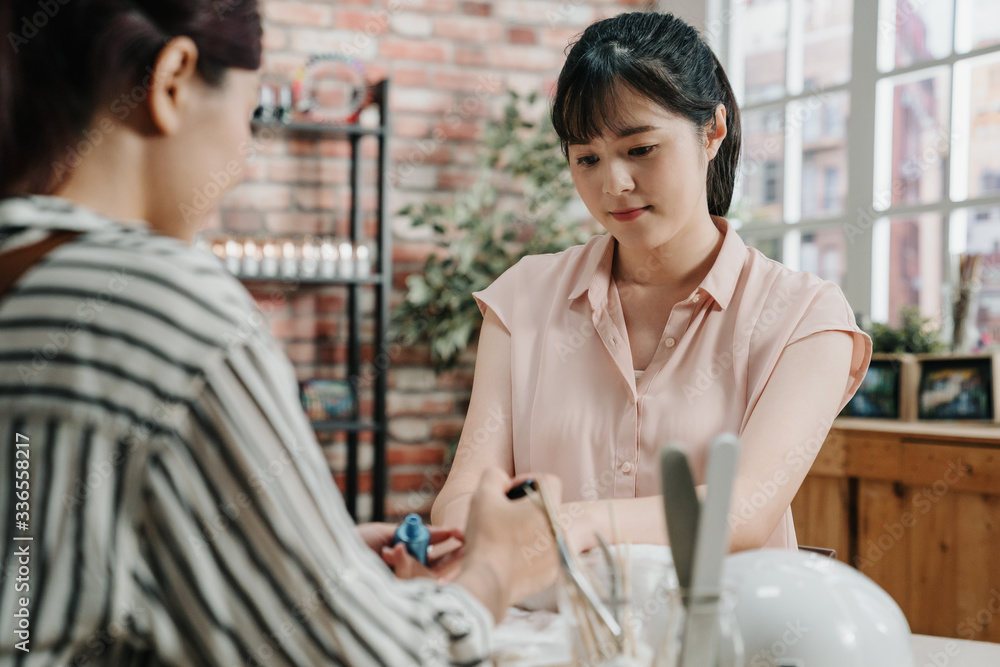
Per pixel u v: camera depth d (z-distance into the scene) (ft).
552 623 2.77
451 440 11.66
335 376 11.37
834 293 3.78
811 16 10.30
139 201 1.91
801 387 3.55
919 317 8.71
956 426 7.69
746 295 3.85
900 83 9.48
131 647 1.68
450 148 11.79
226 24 1.89
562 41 12.17
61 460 1.59
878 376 8.39
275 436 1.69
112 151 1.86
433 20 11.69
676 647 1.76
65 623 1.59
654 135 3.49
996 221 8.64
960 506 7.24
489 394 4.22
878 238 9.64
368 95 11.19
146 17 1.83
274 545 1.67
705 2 11.32
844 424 8.11
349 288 11.32
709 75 3.71
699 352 3.86
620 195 3.59
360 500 11.37
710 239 3.98
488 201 11.12
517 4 11.99
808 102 10.32
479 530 2.16
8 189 1.82
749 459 3.42
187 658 1.67
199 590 1.64
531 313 4.26
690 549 1.87
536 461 4.04
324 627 1.69
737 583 1.98
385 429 10.80
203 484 1.64
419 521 2.73
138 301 1.65
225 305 1.71
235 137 1.95
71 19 1.78
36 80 1.79
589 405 3.97
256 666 1.68
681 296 4.00
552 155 11.28
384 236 10.87
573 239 11.18
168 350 1.63
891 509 7.75
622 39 3.57
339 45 11.34
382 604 1.76
